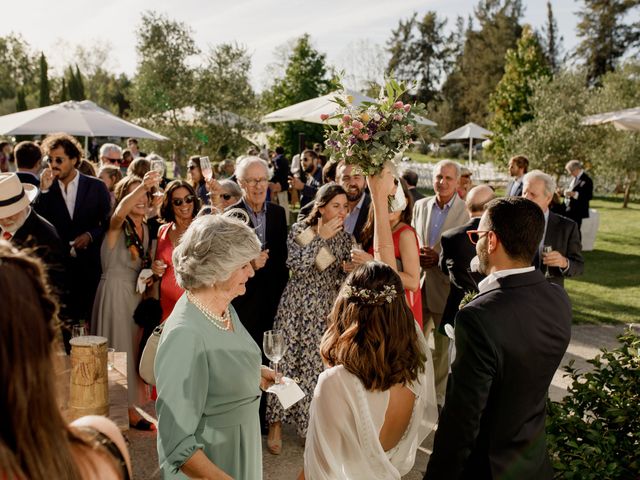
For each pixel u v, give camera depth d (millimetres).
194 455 1877
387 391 2049
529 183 4266
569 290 8617
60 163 5027
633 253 11617
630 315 7336
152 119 19375
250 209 4250
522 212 2061
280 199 13234
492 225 2090
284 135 26406
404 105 3299
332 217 3891
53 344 1000
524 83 27781
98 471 1066
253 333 4145
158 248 3924
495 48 50031
